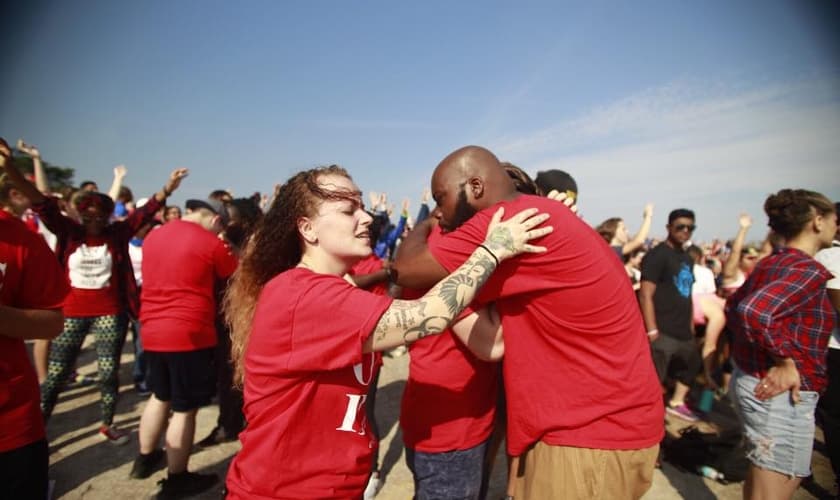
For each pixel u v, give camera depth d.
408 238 1.78
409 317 1.11
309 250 1.32
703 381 4.74
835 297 2.49
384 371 5.47
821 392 2.00
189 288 2.77
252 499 1.17
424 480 1.83
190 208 3.27
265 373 1.16
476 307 1.62
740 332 2.20
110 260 3.47
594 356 1.38
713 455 3.30
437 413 1.78
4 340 1.59
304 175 1.32
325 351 1.10
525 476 1.54
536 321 1.43
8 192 1.96
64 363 3.32
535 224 1.32
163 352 2.74
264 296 1.21
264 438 1.17
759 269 2.18
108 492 2.86
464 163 1.53
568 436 1.39
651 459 1.42
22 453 1.61
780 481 2.02
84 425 3.79
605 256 1.42
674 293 3.89
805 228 2.10
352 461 1.22
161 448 3.41
